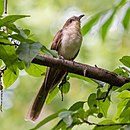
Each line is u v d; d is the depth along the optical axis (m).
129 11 11.36
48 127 14.32
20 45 5.73
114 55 15.73
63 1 16.67
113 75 6.94
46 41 15.61
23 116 15.06
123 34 15.88
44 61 6.68
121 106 7.07
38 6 16.23
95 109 5.88
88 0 16.02
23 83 15.23
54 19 16.12
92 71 6.95
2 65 6.96
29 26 15.71
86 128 12.91
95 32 10.71
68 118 5.62
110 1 15.52
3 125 14.91
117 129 6.07
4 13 7.01
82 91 14.88
